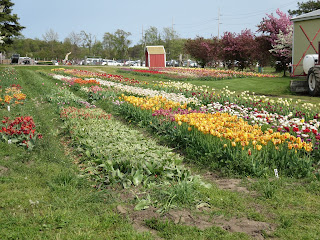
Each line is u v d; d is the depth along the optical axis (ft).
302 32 79.25
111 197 18.28
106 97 55.42
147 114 38.19
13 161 24.30
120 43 292.61
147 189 19.17
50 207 16.60
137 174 20.31
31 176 21.36
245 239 14.23
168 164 22.21
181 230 14.69
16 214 16.01
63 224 14.99
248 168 22.26
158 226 15.03
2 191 18.56
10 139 28.55
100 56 309.83
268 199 18.16
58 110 44.55
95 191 19.54
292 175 21.86
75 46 285.43
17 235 14.01
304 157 22.71
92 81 77.56
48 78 103.19
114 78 91.25
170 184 19.79
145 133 34.68
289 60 104.88
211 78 104.83
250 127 27.61
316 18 74.69
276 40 105.91
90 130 31.45
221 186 20.66
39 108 48.49
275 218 16.20
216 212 16.56
